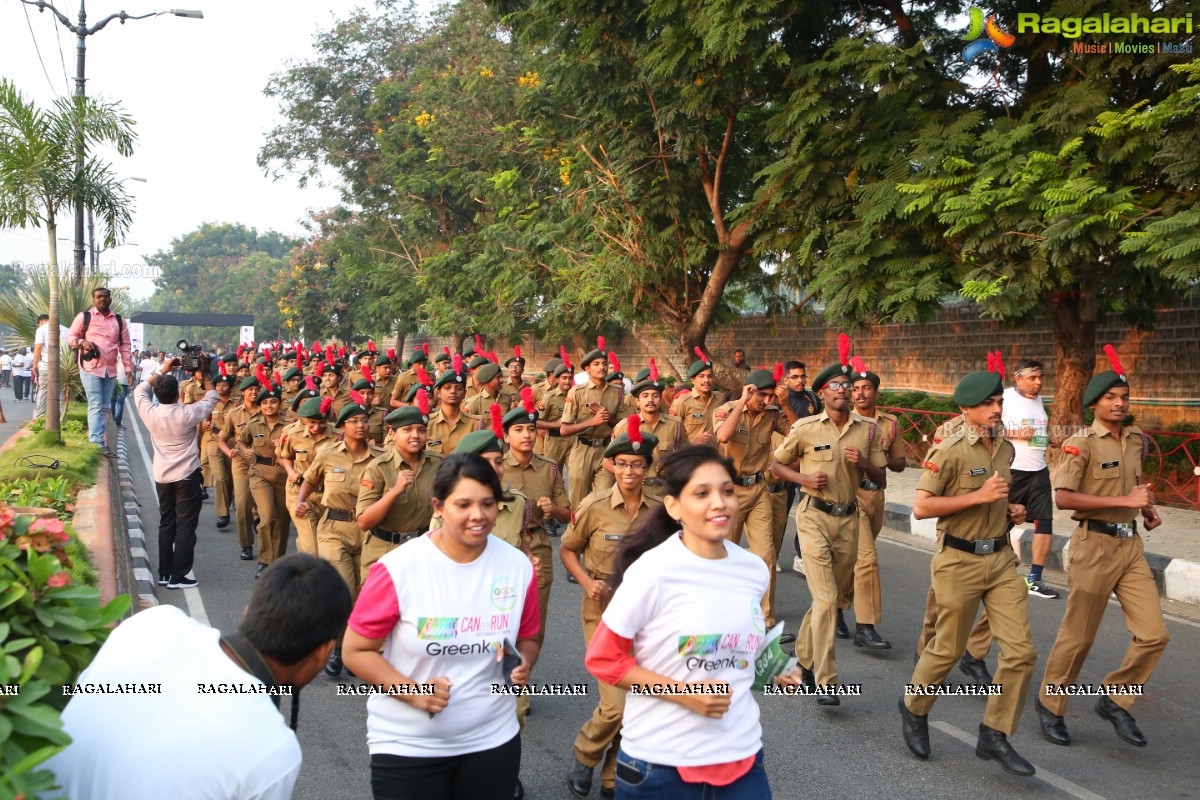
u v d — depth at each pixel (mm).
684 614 2924
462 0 26781
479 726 3168
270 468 8930
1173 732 5488
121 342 12602
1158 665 6613
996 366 6262
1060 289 10180
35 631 2541
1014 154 9992
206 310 82062
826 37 12820
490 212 24016
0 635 2215
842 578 6395
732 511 2953
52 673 2486
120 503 10609
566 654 6883
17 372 26672
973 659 6355
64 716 2207
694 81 13164
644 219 15461
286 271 59812
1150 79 10000
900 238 11039
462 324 22500
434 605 3107
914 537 10898
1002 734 4891
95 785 2123
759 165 14875
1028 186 9453
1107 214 8820
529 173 23297
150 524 11297
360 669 3088
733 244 15117
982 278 10062
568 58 14969
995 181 9969
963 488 4969
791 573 9414
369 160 30219
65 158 10758
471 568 3188
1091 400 5410
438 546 3191
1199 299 13383
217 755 2160
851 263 10922
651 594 2936
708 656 2934
